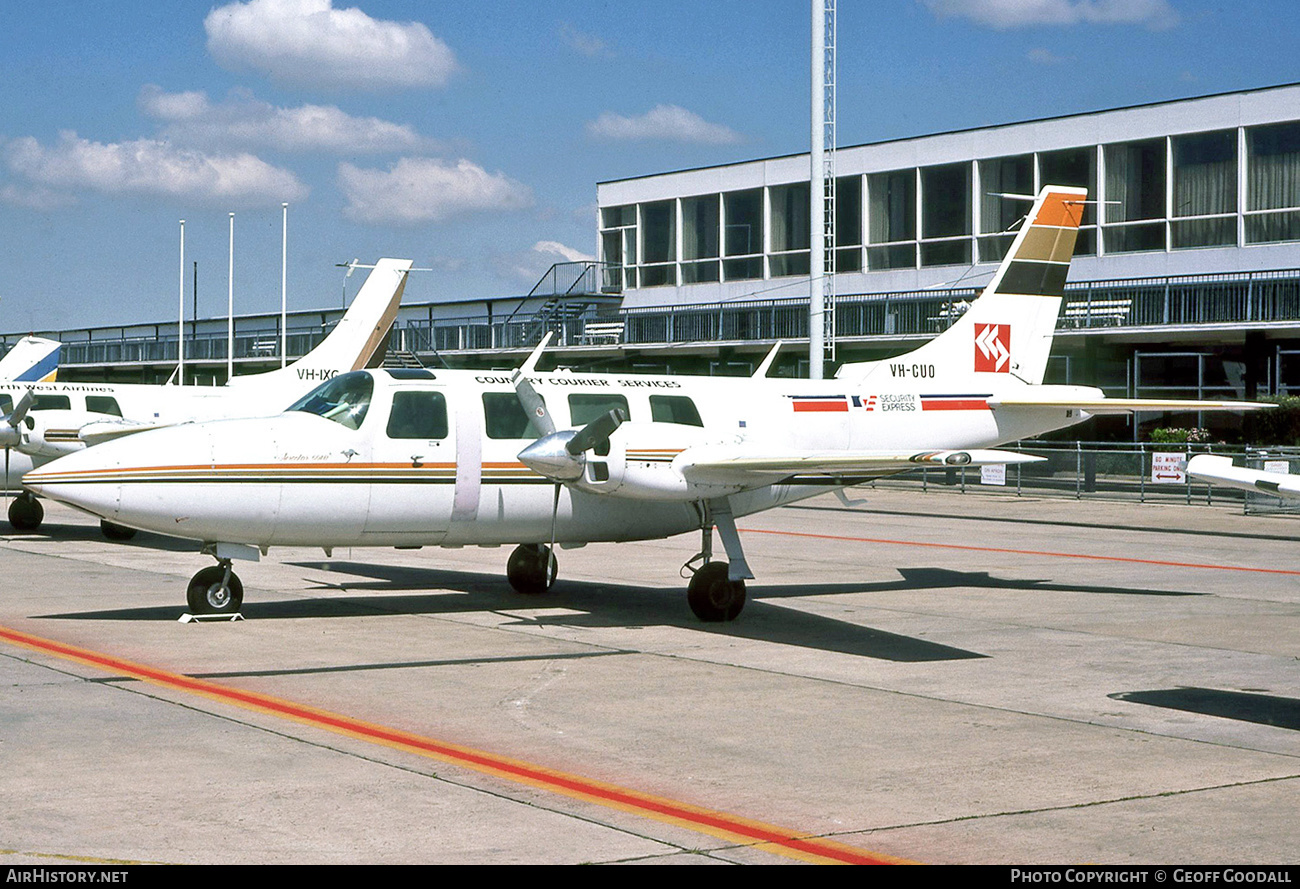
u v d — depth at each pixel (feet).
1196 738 30.99
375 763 27.71
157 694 34.27
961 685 37.35
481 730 30.99
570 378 51.39
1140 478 117.70
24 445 74.13
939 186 150.51
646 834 23.24
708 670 39.19
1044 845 22.82
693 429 48.60
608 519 50.80
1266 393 127.34
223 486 44.83
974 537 85.46
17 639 42.45
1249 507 104.99
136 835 22.52
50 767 26.81
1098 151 139.13
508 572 55.83
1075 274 142.10
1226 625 49.08
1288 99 125.49
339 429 46.68
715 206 169.99
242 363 209.36
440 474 47.83
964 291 145.28
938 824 24.06
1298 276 124.47
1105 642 45.09
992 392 61.82
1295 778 27.43
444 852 21.98
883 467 46.24
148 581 57.98
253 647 41.70
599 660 40.63
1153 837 23.31
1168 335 123.24
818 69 110.32
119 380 249.75
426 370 49.88
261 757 27.96
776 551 76.13
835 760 28.66
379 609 50.67
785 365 155.43
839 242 158.71
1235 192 129.39
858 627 48.14
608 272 181.37
